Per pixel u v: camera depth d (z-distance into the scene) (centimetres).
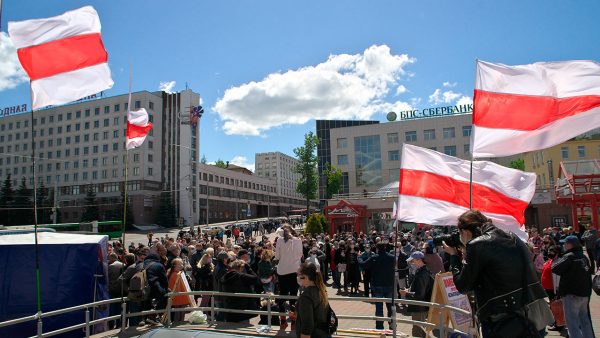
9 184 7662
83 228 3953
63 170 8850
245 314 909
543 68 546
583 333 688
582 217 3562
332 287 1800
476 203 684
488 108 559
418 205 692
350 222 3956
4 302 904
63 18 724
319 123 9031
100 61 743
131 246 1936
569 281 687
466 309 762
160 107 8725
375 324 1030
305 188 6931
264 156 16112
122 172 8319
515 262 353
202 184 9144
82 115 8825
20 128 9462
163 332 450
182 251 1669
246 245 1803
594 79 526
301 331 464
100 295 998
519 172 684
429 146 6906
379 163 7069
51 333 685
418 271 878
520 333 338
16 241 965
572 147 5122
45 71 696
